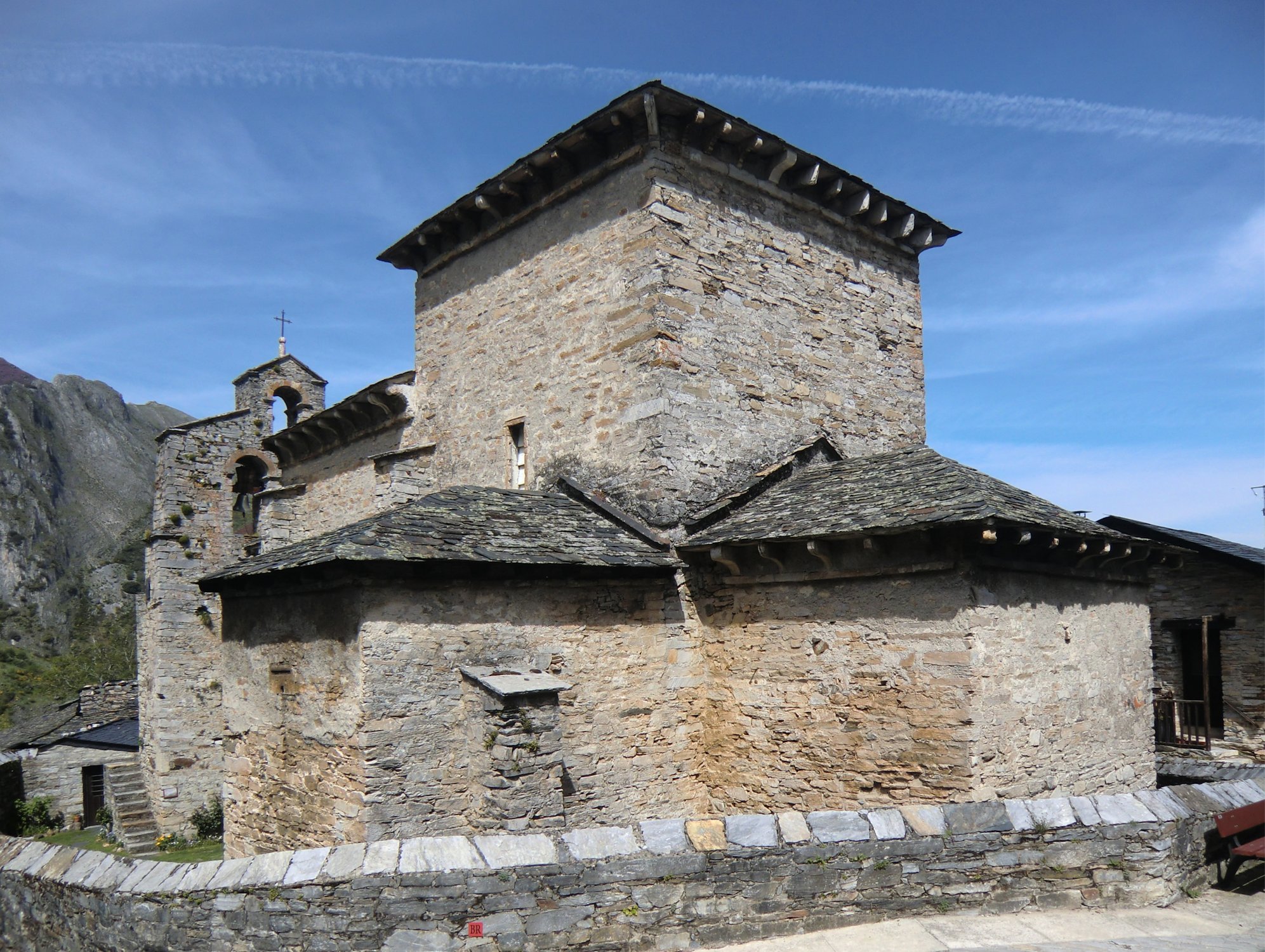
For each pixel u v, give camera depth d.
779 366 11.50
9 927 7.40
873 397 12.78
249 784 9.59
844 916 6.35
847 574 8.73
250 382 20.83
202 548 19.42
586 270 11.23
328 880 5.86
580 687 9.18
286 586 9.12
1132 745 9.84
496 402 12.45
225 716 10.13
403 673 8.08
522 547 8.80
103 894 6.47
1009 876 6.62
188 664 18.72
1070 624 9.15
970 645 7.87
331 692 8.30
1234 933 6.21
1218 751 14.05
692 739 9.94
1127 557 9.49
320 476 16.33
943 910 6.50
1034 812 6.81
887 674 8.41
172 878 6.30
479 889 5.84
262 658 9.52
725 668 9.84
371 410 14.55
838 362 12.33
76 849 7.41
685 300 10.50
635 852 6.14
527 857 5.99
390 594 8.11
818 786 8.85
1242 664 14.05
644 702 9.60
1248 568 13.48
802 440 11.62
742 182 11.39
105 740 21.58
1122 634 9.97
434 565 8.17
